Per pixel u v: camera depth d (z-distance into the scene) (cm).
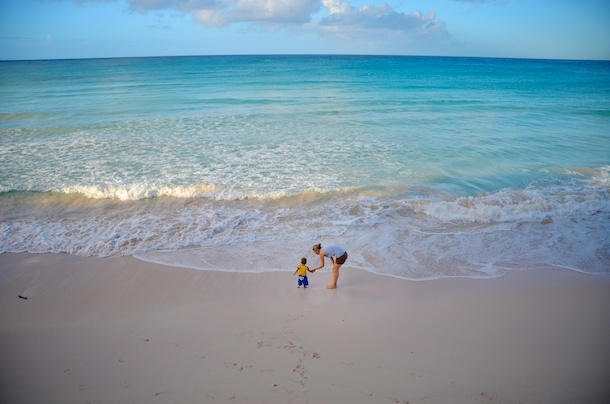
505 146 1914
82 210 1238
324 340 686
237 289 849
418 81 5141
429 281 888
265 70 7312
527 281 891
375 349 662
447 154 1778
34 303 802
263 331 711
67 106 2884
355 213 1234
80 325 736
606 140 2033
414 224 1173
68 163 1617
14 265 939
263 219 1190
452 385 581
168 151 1780
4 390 579
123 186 1386
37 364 635
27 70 7750
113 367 625
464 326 729
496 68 9131
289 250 1019
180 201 1303
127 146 1848
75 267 933
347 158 1705
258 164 1623
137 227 1133
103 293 834
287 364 626
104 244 1034
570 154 1806
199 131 2128
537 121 2491
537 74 7025
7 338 700
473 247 1046
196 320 745
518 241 1080
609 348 670
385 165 1628
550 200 1322
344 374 602
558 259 990
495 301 813
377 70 7550
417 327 724
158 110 2734
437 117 2566
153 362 634
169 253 1000
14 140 1931
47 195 1326
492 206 1234
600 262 974
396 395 560
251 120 2398
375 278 896
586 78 6038
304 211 1241
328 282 880
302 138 2002
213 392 567
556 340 691
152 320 747
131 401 554
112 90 3897
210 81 4900
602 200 1312
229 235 1095
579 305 802
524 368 620
